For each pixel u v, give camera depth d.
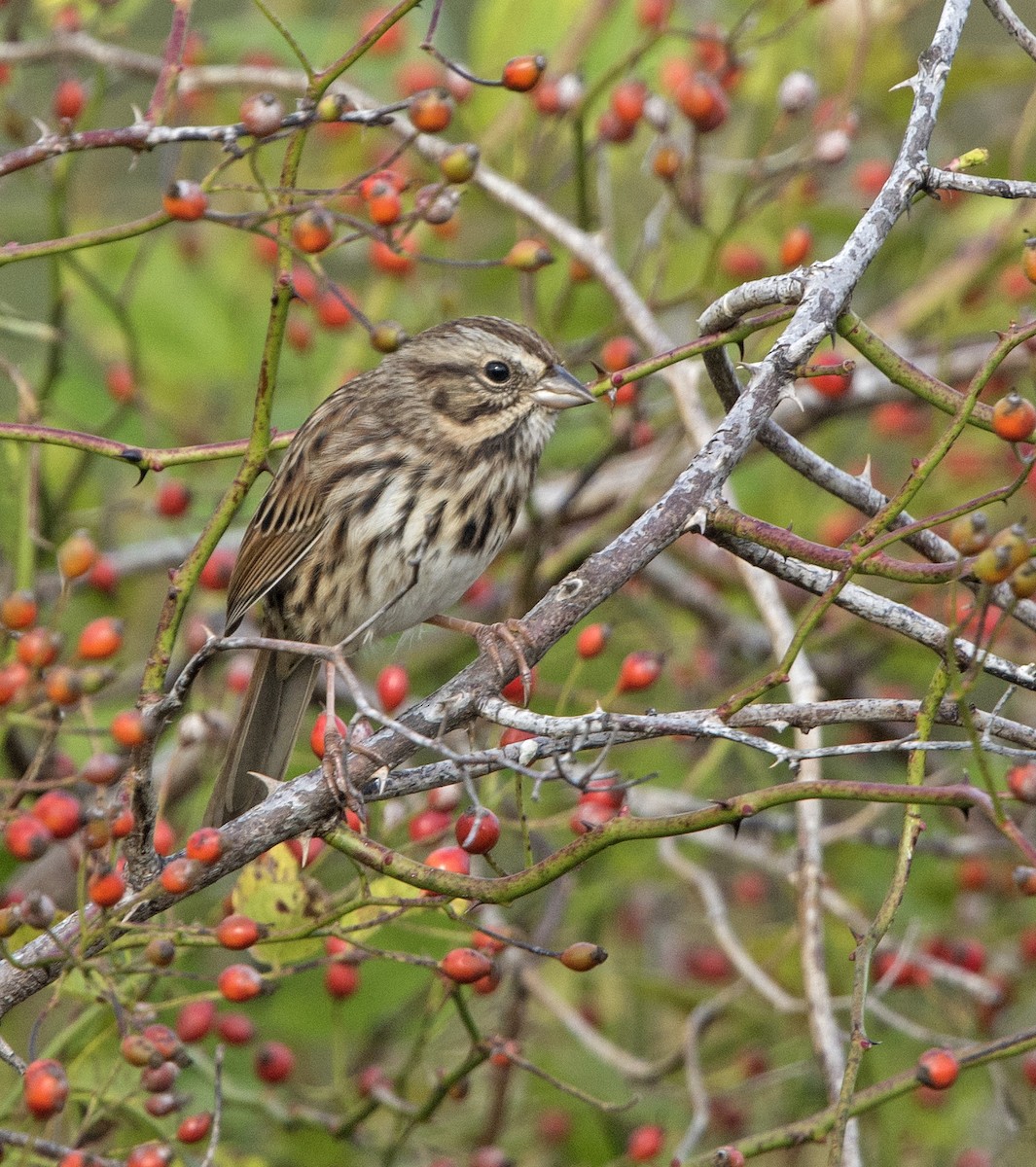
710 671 12.95
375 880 8.23
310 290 12.77
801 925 8.95
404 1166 10.68
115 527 13.55
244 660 11.41
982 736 6.09
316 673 9.90
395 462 9.88
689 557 13.30
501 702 6.78
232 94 13.30
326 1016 10.10
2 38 12.49
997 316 12.82
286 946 7.74
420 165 12.91
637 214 13.97
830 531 12.39
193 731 8.91
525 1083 11.12
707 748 12.75
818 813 9.16
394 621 10.05
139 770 6.45
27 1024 10.38
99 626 6.38
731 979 12.66
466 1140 11.10
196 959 10.05
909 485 6.20
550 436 10.28
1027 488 12.31
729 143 13.86
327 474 9.90
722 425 6.94
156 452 7.22
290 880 7.71
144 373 13.16
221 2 16.25
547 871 6.09
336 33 12.90
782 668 6.17
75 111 10.57
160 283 13.20
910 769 6.24
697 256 13.26
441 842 8.60
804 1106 11.37
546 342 10.16
